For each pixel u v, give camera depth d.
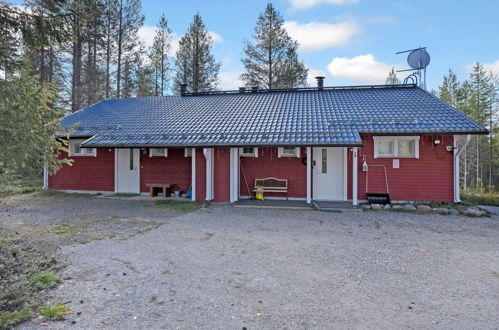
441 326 3.36
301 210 10.54
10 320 3.34
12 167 6.43
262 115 13.12
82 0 6.82
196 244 6.54
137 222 8.68
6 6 5.92
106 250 6.07
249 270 5.04
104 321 3.43
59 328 3.29
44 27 6.23
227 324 3.38
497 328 3.32
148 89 29.30
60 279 4.57
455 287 4.39
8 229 7.65
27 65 6.47
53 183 15.02
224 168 11.96
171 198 12.98
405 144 11.48
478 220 9.05
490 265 5.30
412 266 5.23
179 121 13.60
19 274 4.66
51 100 7.81
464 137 11.10
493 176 35.66
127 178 14.29
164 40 31.27
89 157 14.62
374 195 11.39
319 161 12.28
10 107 6.04
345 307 3.78
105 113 15.83
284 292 4.21
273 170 12.59
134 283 4.49
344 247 6.34
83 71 23.61
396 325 3.37
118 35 25.41
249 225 8.36
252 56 28.00
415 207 10.53
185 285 4.44
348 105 13.25
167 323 3.40
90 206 11.29
